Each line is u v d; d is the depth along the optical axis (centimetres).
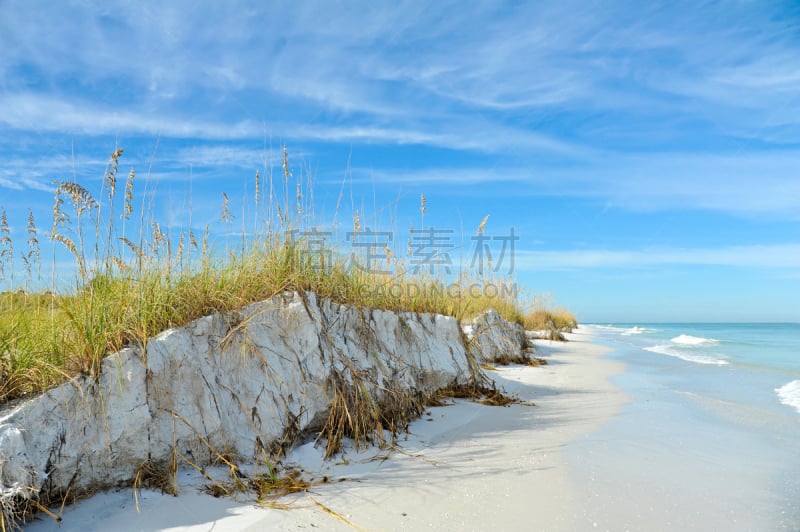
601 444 529
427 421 614
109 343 408
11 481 317
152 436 391
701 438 562
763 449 523
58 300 468
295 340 523
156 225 530
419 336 742
